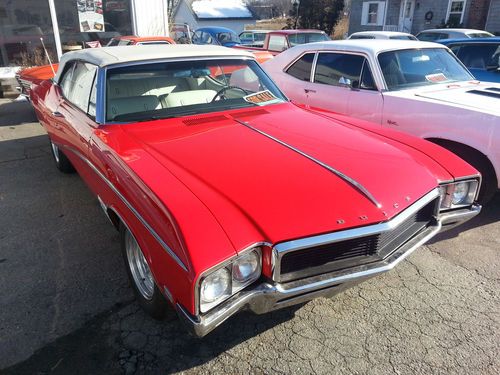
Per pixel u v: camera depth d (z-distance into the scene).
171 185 2.24
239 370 2.32
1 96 10.55
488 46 6.91
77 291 2.97
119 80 3.26
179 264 1.87
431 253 3.45
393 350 2.44
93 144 3.04
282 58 5.98
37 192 4.73
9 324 2.64
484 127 3.76
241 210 2.08
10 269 3.23
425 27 21.20
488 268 3.24
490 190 3.96
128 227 2.41
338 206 2.19
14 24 10.85
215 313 1.90
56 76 4.66
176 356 2.41
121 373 2.30
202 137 2.88
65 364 2.35
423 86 4.80
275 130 3.05
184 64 3.51
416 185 2.49
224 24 40.94
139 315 2.73
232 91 3.71
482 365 2.33
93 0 11.70
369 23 22.91
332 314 2.74
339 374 2.29
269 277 2.03
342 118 3.53
